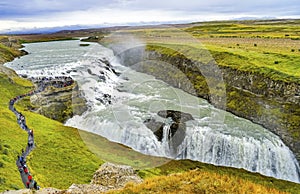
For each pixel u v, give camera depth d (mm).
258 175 42750
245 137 44406
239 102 53312
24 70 91750
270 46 77750
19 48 170000
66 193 18922
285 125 46656
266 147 43969
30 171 36750
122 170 21641
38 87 74250
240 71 56875
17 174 35781
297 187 40625
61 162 38688
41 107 62094
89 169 36781
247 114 51062
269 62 60031
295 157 43969
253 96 53562
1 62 114375
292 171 43625
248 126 48062
